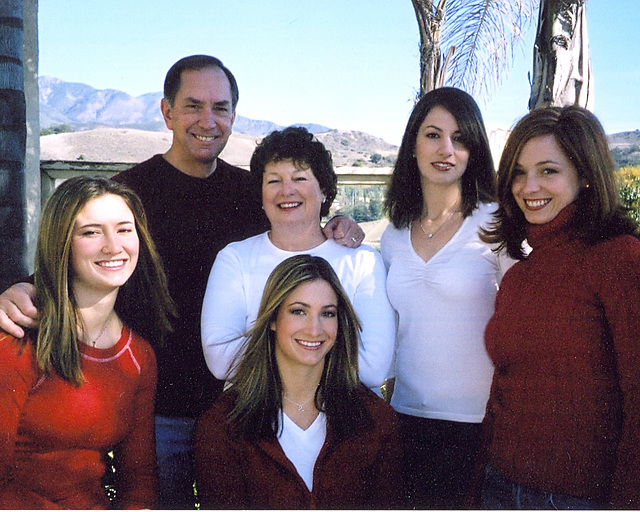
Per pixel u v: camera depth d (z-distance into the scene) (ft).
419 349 8.75
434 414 8.68
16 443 7.18
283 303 7.85
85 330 7.66
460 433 8.59
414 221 9.32
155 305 8.50
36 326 7.30
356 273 8.87
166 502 9.63
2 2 10.93
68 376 7.20
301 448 7.89
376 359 8.57
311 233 9.01
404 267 9.00
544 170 7.25
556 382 6.93
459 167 8.72
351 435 7.82
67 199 7.39
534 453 7.03
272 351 7.98
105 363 7.64
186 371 9.73
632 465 6.51
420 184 9.24
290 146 8.68
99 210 7.48
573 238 7.14
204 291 9.98
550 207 7.25
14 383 7.02
